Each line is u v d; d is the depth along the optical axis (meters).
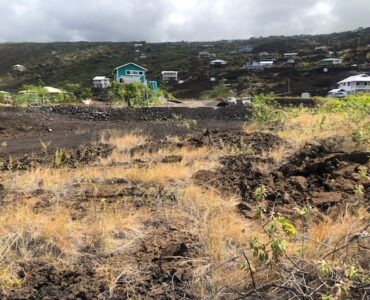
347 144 7.17
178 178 6.21
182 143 8.90
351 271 3.00
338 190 5.50
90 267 3.75
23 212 4.61
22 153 9.26
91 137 11.73
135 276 3.61
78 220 4.64
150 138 10.42
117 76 62.88
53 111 20.03
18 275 3.61
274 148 7.86
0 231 4.16
